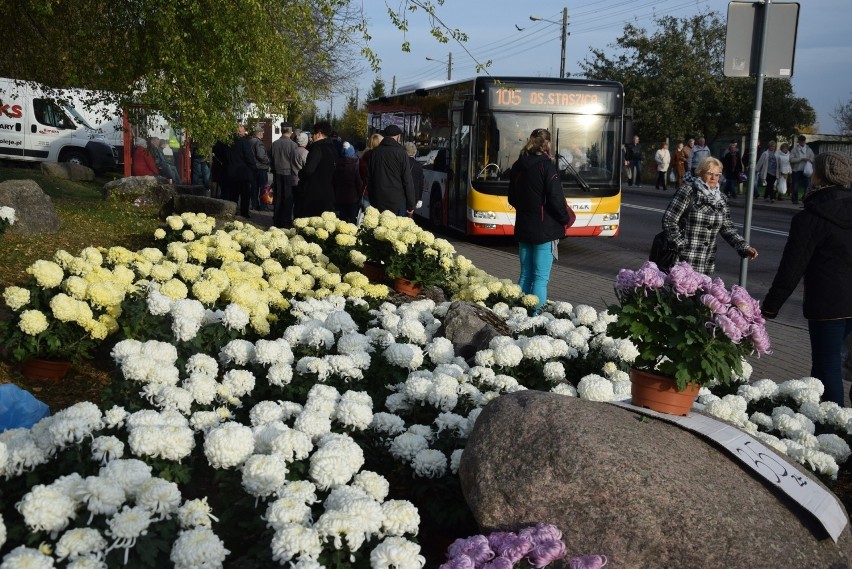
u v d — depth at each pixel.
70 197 20.31
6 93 31.56
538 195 9.88
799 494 3.69
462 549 3.54
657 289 4.26
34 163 32.56
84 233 14.00
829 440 5.50
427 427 4.61
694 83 51.12
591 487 3.53
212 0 11.76
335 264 10.73
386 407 5.17
